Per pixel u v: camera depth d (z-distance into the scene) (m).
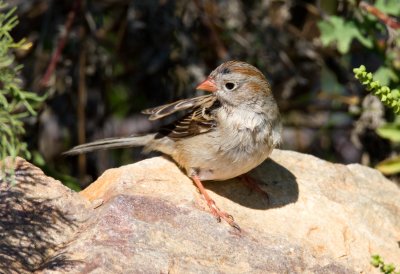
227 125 9.84
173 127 10.35
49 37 13.91
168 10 13.97
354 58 14.98
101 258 8.16
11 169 8.24
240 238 9.09
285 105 15.19
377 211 10.36
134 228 8.72
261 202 10.13
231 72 9.91
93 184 9.98
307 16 14.77
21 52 13.83
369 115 14.32
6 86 8.26
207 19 13.99
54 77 13.63
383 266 8.28
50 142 14.44
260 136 9.88
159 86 14.63
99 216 8.84
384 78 13.12
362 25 13.12
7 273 8.00
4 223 8.64
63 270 7.98
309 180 10.73
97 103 14.69
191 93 14.16
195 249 8.75
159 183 9.82
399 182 13.86
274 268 8.82
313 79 15.30
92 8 14.07
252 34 14.52
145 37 14.30
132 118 15.09
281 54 14.56
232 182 10.45
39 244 8.48
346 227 9.94
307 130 16.17
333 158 15.60
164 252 8.53
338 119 16.00
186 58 14.03
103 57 14.41
